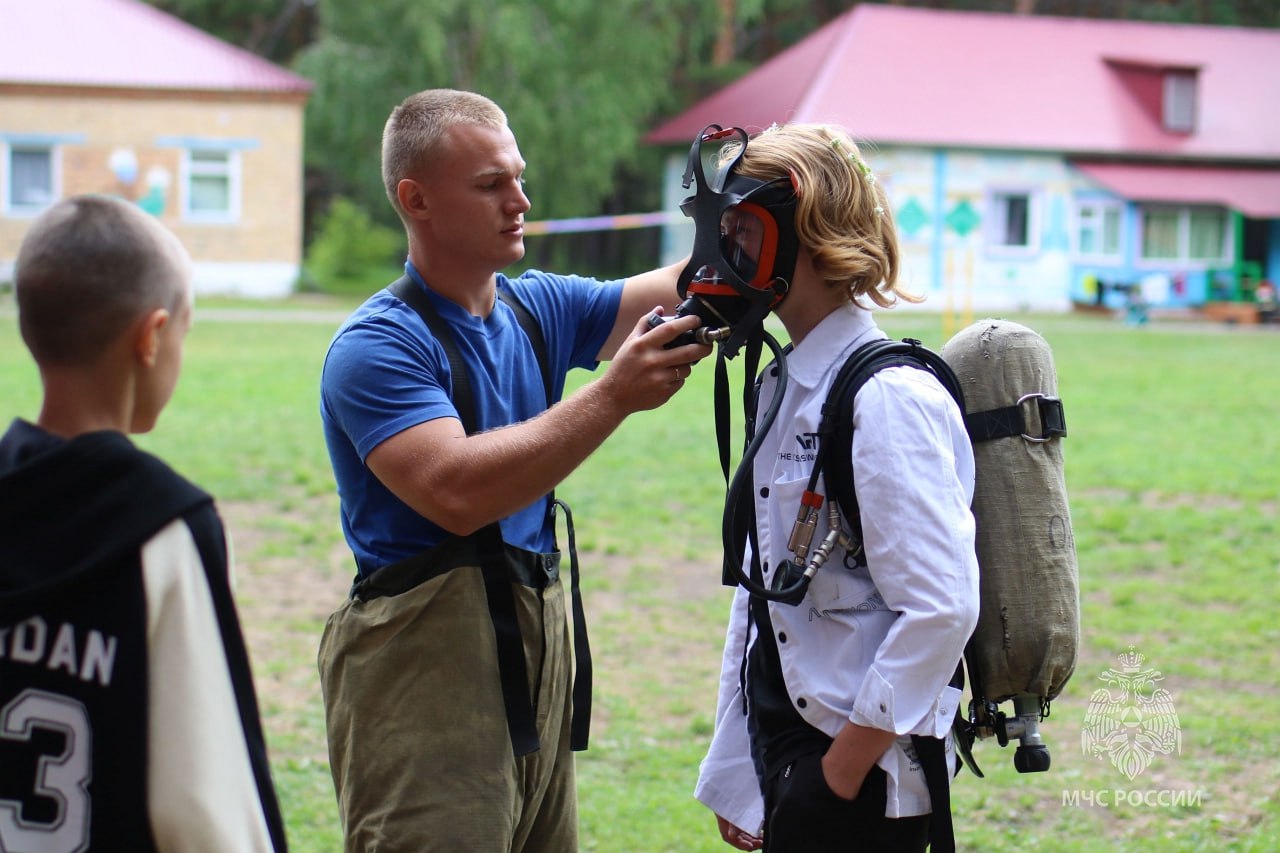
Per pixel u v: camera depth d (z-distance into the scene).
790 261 2.28
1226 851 3.92
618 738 4.87
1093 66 32.34
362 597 2.59
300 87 27.28
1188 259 31.39
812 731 2.32
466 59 30.81
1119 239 31.11
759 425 2.34
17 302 1.81
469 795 2.45
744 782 2.56
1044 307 30.73
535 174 30.70
